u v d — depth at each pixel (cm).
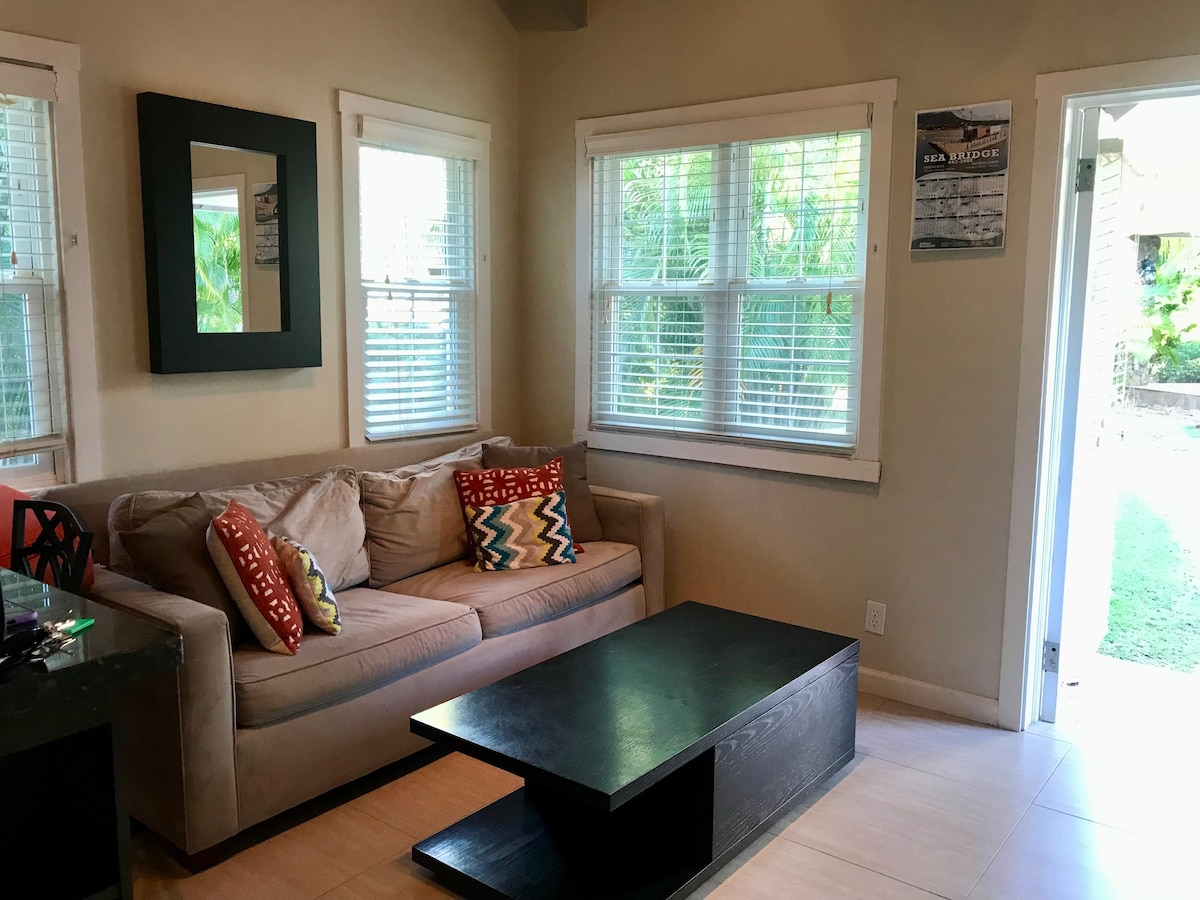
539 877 228
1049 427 314
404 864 242
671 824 238
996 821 266
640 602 377
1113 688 366
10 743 134
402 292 385
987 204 313
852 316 351
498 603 312
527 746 214
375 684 270
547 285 431
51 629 149
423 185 391
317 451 356
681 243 392
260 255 327
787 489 371
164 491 286
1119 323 342
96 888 155
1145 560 459
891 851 250
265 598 252
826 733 281
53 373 284
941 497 333
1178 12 277
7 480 277
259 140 320
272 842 251
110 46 286
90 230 286
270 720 245
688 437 397
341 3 349
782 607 377
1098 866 245
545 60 417
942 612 338
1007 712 325
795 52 350
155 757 233
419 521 342
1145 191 393
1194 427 438
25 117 272
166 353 301
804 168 356
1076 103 299
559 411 436
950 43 316
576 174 414
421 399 398
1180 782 288
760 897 230
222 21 313
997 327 315
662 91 386
